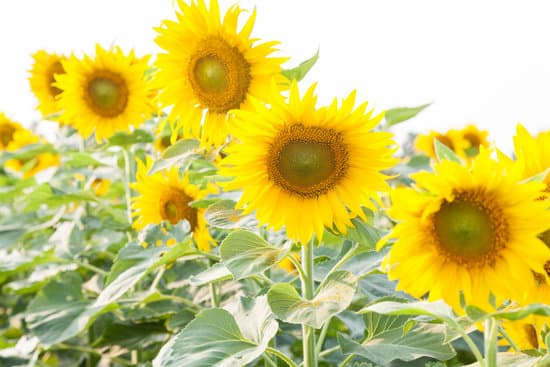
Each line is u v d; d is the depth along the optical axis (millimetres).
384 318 1355
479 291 1121
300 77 1419
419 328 1331
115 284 1456
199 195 1644
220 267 1368
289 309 1203
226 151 1270
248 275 1236
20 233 2123
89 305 1667
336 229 1285
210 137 1474
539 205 1102
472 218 1113
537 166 1134
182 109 1496
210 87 1459
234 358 1241
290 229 1272
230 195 1482
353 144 1270
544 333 1219
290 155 1264
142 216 1677
